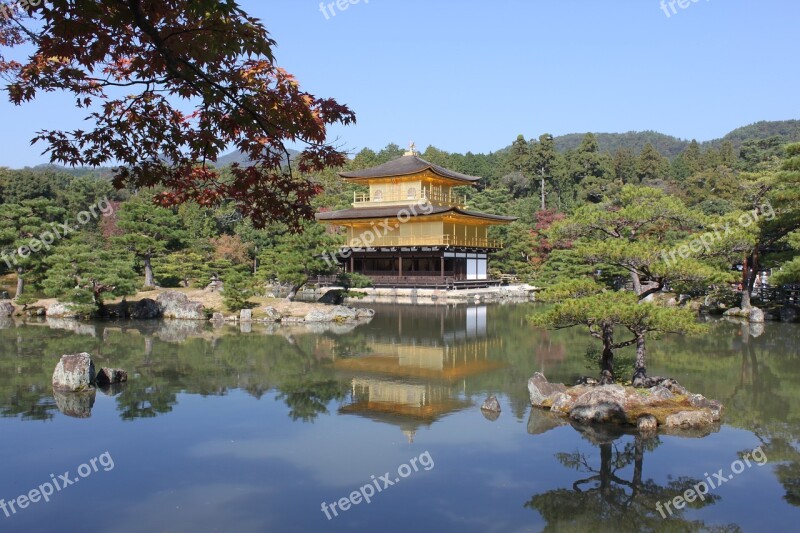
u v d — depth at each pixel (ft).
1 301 140.87
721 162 380.78
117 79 24.17
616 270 77.92
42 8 19.36
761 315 127.03
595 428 56.29
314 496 41.63
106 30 20.51
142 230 177.58
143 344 103.09
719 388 71.51
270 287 186.70
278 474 45.34
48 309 141.28
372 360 90.38
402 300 193.16
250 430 55.47
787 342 102.68
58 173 282.36
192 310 139.23
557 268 190.49
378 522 37.88
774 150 358.64
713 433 54.95
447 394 69.36
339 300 161.58
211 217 226.99
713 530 37.19
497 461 48.16
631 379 71.92
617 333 115.24
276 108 22.81
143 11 19.72
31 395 67.51
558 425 57.31
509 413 61.31
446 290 196.54
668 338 106.93
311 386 73.20
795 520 38.65
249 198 26.91
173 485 43.21
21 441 52.19
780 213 123.75
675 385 63.93
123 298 142.41
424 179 225.56
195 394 68.85
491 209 304.50
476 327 127.65
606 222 65.21
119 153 25.45
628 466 47.21
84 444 51.52
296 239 146.10
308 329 124.06
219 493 41.83
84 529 36.50
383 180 231.91
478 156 427.74
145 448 50.70
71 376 69.56
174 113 25.67
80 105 24.86
